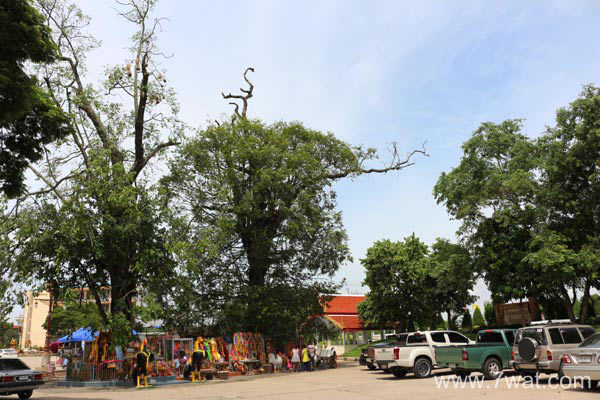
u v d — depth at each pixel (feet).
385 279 138.10
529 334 51.72
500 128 106.11
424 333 67.62
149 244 79.41
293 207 103.09
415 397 45.44
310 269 112.57
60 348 144.46
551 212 96.48
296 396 52.37
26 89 38.86
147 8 92.32
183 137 95.61
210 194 104.83
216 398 53.36
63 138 49.16
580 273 92.02
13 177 46.34
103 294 90.84
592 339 45.03
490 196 98.99
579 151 89.51
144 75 91.35
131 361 77.77
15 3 39.37
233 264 110.22
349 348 173.78
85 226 73.61
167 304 87.81
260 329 107.34
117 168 77.61
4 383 55.57
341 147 118.62
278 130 117.29
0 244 73.36
